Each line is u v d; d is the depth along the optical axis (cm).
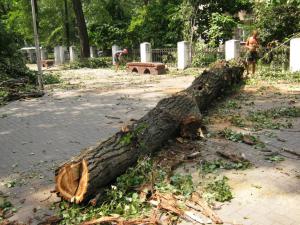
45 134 843
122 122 905
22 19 3694
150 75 1945
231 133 739
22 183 582
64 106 1148
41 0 3806
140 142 593
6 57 1822
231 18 2311
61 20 3822
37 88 1528
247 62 1489
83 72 2336
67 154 698
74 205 479
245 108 980
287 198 490
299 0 1554
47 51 4222
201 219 443
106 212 465
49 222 459
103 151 518
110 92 1375
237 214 456
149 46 2480
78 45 3778
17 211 497
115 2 3397
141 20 2830
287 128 788
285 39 1766
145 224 439
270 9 1852
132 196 493
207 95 950
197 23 2409
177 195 502
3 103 1238
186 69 2133
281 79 1460
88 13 3469
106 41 3188
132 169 548
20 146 766
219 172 574
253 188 520
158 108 696
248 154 643
